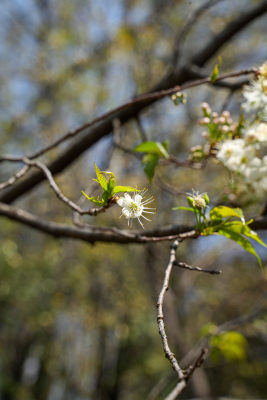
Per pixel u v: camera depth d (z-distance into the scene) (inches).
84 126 88.8
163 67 233.6
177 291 318.0
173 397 42.1
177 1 275.1
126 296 343.3
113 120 133.9
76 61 317.4
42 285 348.5
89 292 358.0
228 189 70.5
